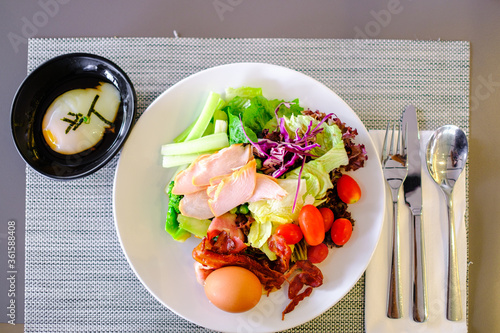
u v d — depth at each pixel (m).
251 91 0.58
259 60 0.62
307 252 0.57
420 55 0.63
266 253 0.56
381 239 0.60
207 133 0.59
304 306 0.57
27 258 0.60
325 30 0.63
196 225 0.57
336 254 0.58
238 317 0.57
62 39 0.62
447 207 0.60
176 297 0.57
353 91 0.62
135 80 0.62
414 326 0.59
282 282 0.56
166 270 0.58
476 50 0.63
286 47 0.62
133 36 0.63
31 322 0.60
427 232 0.60
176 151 0.58
